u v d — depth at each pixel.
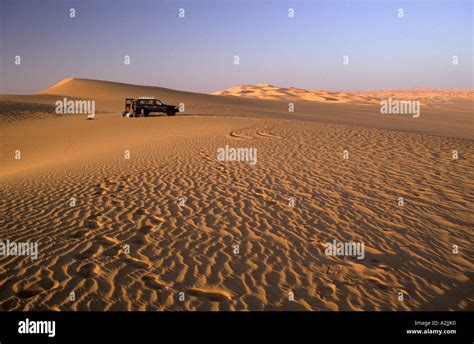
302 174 9.98
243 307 4.38
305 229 6.52
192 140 16.47
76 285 4.83
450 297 4.56
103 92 70.75
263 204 7.79
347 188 8.68
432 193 8.23
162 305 4.42
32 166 16.83
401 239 6.10
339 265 5.31
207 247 5.89
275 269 5.21
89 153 17.19
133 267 5.29
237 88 174.38
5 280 4.96
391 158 11.42
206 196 8.41
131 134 22.20
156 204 7.95
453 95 149.38
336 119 38.75
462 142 13.96
